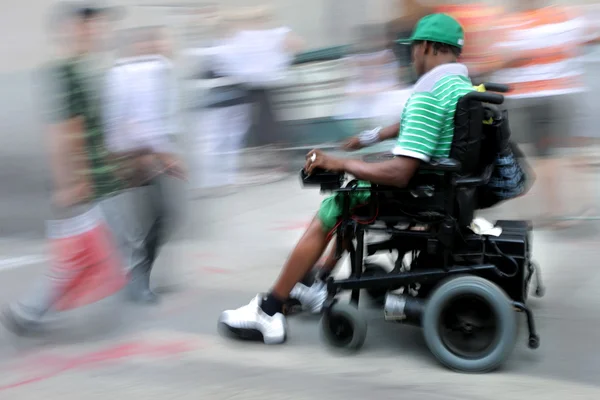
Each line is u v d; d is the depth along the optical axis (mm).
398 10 6258
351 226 3391
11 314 3670
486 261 3332
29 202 6426
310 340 3633
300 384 3170
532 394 3021
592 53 6898
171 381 3236
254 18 7234
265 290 4395
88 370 3365
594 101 6926
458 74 3271
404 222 3340
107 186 3717
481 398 2996
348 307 3377
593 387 3078
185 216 5609
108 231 3744
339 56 7371
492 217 5426
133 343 3654
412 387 3107
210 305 4164
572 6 6551
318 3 9883
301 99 7363
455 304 3188
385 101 6652
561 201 5512
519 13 5172
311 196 6695
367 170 3201
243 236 5500
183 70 7062
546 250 4883
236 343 3631
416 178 3299
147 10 8844
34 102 10250
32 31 13383
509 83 5223
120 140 4039
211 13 7438
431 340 3225
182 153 6051
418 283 3332
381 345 3551
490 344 3162
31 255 5148
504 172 3463
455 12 5305
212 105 6938
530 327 3234
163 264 4867
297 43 7578
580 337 3590
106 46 4031
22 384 3242
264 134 7383
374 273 3443
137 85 4055
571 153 6367
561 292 4172
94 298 3672
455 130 3207
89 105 3613
